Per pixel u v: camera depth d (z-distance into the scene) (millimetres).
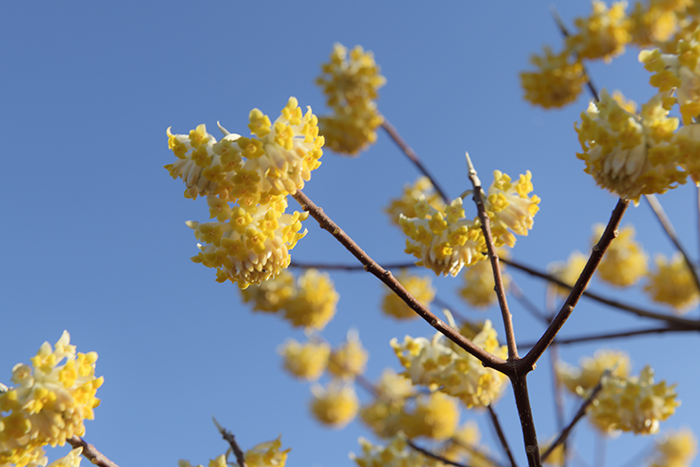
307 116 1943
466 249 2402
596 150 1827
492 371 2992
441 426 6926
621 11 5734
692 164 1712
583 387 7414
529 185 2447
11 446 1951
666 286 7371
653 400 3590
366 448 4199
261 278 1974
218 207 1958
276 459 2975
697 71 1744
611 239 2006
